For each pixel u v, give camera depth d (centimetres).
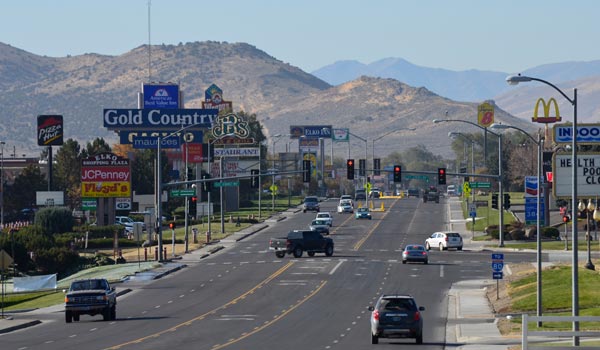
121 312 11462
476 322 10062
